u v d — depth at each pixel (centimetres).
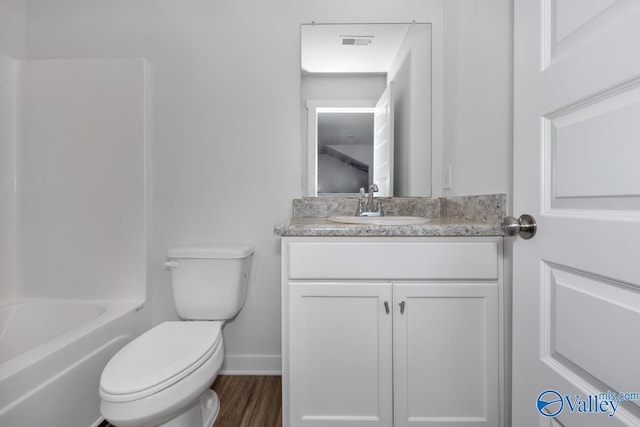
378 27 174
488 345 112
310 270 114
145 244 170
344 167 177
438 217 171
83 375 123
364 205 172
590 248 57
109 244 170
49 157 170
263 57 175
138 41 175
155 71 175
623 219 51
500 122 117
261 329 177
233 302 157
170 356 108
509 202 112
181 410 105
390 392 115
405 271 113
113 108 169
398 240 114
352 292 114
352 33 175
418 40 175
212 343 117
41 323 162
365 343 115
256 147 176
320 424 116
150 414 94
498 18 118
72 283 171
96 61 169
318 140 176
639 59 48
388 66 175
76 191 170
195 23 175
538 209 70
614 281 53
